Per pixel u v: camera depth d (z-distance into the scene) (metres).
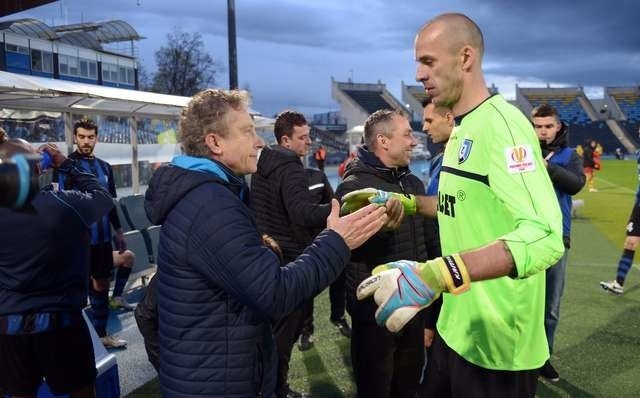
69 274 2.45
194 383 1.60
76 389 2.55
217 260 1.53
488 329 1.78
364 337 2.79
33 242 2.29
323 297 6.22
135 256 6.16
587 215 13.26
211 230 1.53
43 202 2.33
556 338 4.65
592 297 5.97
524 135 1.56
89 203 2.54
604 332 4.79
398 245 2.79
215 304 1.59
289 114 3.67
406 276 1.38
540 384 3.74
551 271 3.72
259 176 3.22
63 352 2.48
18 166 0.99
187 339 1.60
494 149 1.59
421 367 2.93
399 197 2.23
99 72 32.75
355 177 2.89
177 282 1.59
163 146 9.44
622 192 19.16
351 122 58.62
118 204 6.51
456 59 1.69
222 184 1.63
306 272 1.61
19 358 2.40
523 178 1.51
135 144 8.25
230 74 12.18
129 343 4.77
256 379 1.66
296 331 3.17
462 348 1.85
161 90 38.72
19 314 2.36
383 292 1.38
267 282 1.51
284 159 3.17
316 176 4.05
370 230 1.76
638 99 64.56
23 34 28.28
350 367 4.12
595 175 28.33
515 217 1.49
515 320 1.75
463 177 1.72
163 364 1.66
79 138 5.00
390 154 2.85
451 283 1.36
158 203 1.61
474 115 1.70
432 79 1.72
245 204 1.78
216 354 1.60
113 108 7.57
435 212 2.28
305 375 3.98
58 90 5.16
